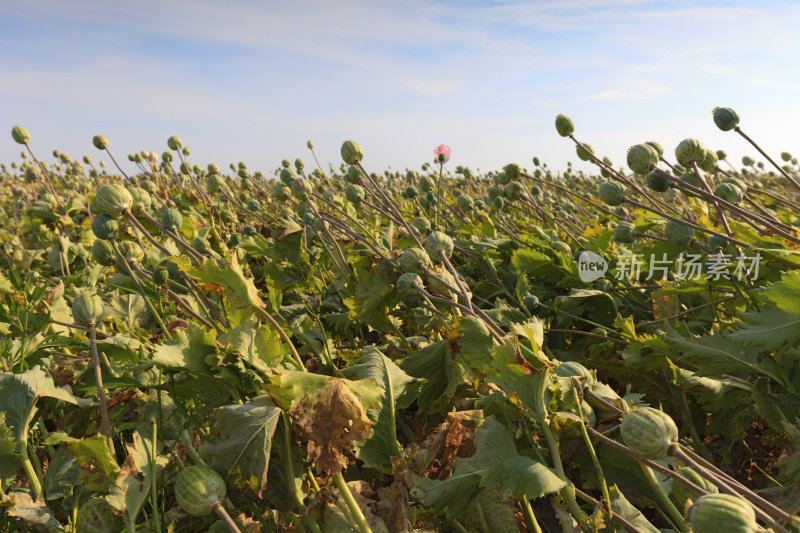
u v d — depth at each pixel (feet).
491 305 10.70
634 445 3.91
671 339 6.87
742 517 3.13
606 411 5.32
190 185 19.71
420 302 7.36
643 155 7.76
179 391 5.31
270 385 4.41
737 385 6.49
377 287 7.82
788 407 6.24
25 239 17.57
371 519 4.50
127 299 8.91
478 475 4.86
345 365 8.49
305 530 4.48
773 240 7.78
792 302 5.76
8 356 5.99
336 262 9.51
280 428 4.53
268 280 10.83
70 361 6.02
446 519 4.91
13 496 4.53
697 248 8.80
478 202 15.28
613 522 4.45
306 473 4.61
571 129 9.00
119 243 7.25
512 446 5.09
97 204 6.31
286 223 11.32
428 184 14.08
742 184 8.73
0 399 4.92
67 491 4.95
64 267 13.21
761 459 7.15
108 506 4.38
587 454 5.38
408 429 6.82
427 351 6.77
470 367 6.39
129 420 5.76
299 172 17.69
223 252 11.50
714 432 6.82
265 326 5.01
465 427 5.49
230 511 4.69
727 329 8.09
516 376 4.81
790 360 6.19
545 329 9.18
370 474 5.90
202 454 4.29
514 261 10.70
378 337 10.13
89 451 4.27
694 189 7.61
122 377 5.22
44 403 5.78
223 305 5.74
